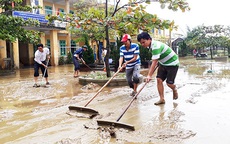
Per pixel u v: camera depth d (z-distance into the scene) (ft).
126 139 11.46
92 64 53.72
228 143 10.64
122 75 32.37
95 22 28.71
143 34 17.03
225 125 12.89
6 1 45.21
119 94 22.98
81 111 16.02
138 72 21.22
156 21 25.77
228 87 24.67
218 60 80.12
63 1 83.05
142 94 22.50
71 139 11.64
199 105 17.26
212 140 11.00
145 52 55.93
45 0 78.64
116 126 12.84
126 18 26.78
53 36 71.36
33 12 64.80
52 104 19.60
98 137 11.90
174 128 12.69
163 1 25.12
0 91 27.20
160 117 14.80
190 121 13.75
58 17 28.22
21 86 30.73
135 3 27.17
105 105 18.58
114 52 48.75
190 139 11.21
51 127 13.73
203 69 48.57
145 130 12.57
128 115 15.61
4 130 13.48
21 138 12.21
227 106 16.75
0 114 16.88
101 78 29.89
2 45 55.26
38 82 34.35
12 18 40.91
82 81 30.55
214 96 20.18
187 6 24.62
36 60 30.01
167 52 17.48
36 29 67.36
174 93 19.01
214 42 87.97
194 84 27.68
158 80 18.19
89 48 53.72
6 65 55.06
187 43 115.96
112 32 48.32
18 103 20.43
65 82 33.42
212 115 14.71
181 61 81.61
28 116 16.19
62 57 75.92
